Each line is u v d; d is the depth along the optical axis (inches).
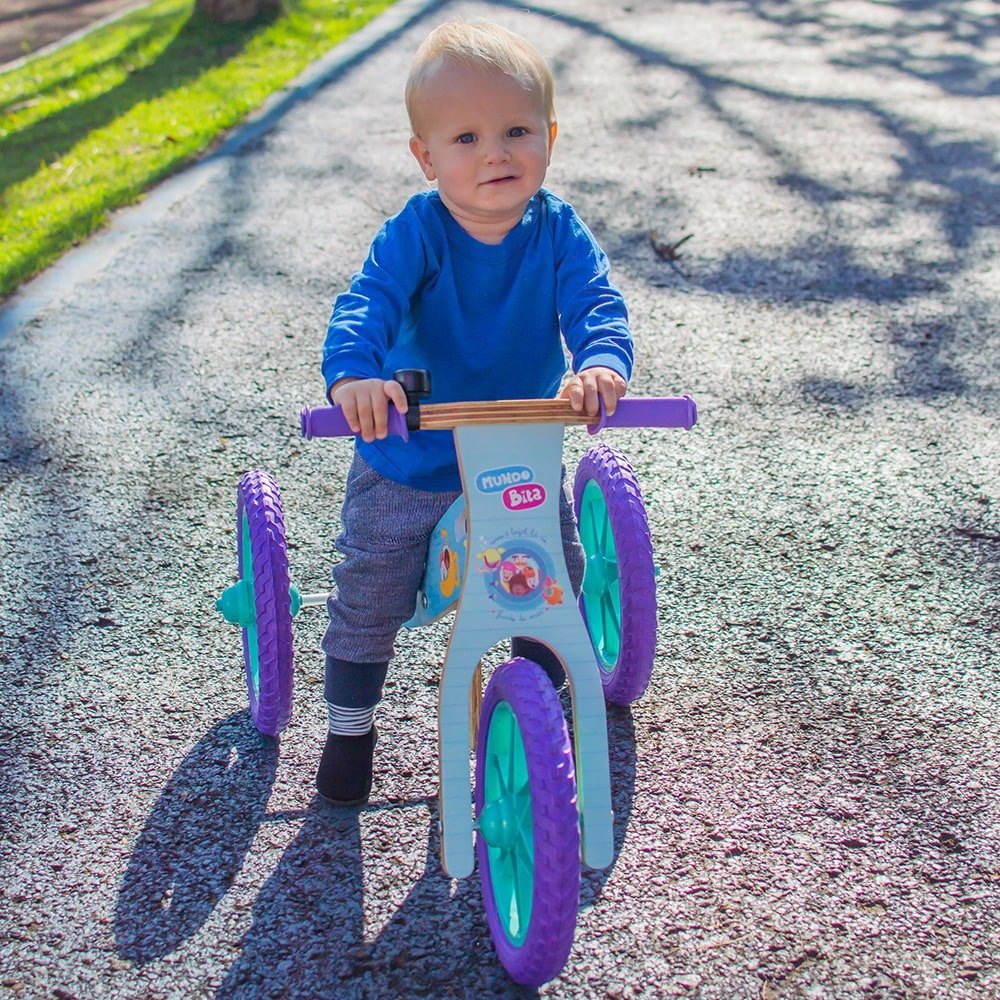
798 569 122.0
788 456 143.3
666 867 85.7
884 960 78.3
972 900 83.0
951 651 109.4
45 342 170.6
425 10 415.5
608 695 101.2
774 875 85.0
